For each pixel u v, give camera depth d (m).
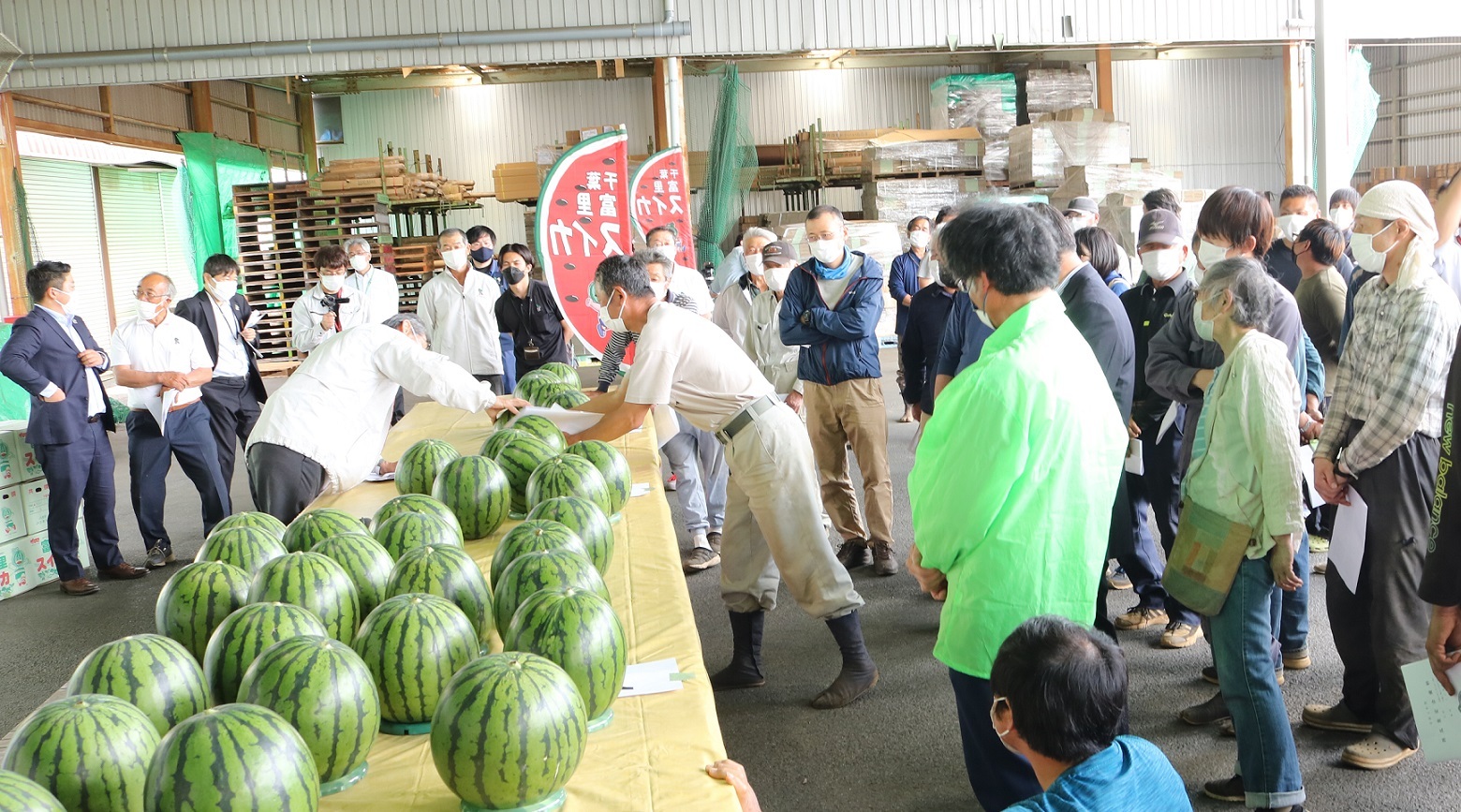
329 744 1.83
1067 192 15.04
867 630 4.93
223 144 18.08
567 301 6.72
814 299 5.48
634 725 2.12
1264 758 3.01
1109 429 2.48
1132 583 4.79
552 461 3.46
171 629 2.32
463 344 7.98
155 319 6.57
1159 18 14.52
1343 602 3.57
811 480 3.96
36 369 6.00
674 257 7.21
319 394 4.25
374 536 2.84
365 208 16.09
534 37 13.61
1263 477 2.93
